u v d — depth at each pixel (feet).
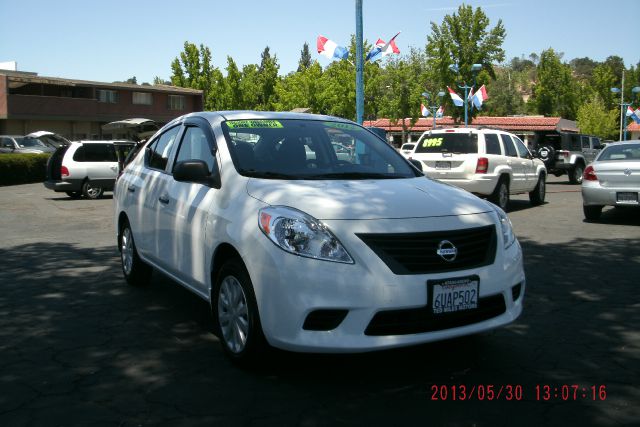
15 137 106.11
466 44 145.18
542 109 227.20
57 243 30.66
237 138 15.62
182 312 17.90
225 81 190.39
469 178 41.22
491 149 42.60
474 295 12.28
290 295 11.64
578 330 16.20
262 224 12.42
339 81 153.17
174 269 16.38
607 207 47.39
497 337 15.61
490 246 12.94
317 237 11.83
